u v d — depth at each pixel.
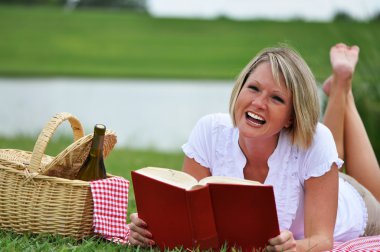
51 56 53.62
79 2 81.31
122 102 24.22
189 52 59.19
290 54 4.68
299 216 4.95
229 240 4.45
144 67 50.22
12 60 50.06
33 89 28.77
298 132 4.73
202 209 4.34
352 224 5.56
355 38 9.44
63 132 12.95
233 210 4.36
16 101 23.03
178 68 50.16
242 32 68.62
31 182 5.00
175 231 4.50
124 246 4.84
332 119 6.30
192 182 4.45
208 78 41.88
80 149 5.17
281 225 4.88
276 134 4.87
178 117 20.31
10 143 11.58
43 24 67.19
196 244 4.42
